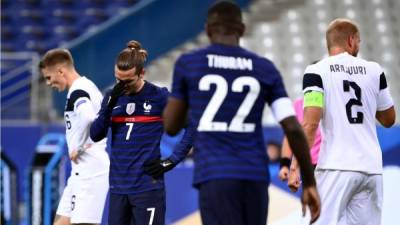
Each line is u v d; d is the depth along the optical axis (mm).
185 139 20406
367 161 19484
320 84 19641
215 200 14961
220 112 15094
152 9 55594
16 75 49312
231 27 15430
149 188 20859
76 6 68250
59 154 29688
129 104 21031
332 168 19422
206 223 15102
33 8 68125
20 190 44156
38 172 29344
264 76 15297
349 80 19719
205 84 15117
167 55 58875
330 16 62906
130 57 20500
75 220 22547
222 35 15445
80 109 21984
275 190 29891
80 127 22141
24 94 48156
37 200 29297
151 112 20984
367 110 19766
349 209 19875
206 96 15109
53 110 48031
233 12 15469
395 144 37906
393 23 62906
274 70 15430
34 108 47312
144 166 20891
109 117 20703
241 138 15109
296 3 63938
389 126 20734
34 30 66312
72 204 22766
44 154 29766
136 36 54469
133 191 20938
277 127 42906
